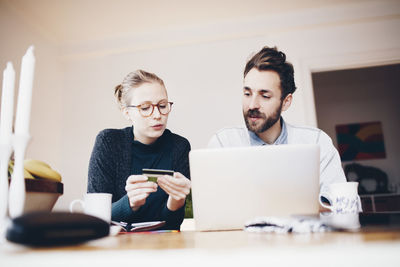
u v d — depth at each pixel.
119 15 2.92
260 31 3.02
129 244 0.51
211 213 0.84
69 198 3.05
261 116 2.19
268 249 0.34
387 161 5.25
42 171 0.80
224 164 0.82
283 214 0.81
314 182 0.81
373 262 0.29
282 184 0.81
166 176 1.16
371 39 2.92
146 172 1.16
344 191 0.85
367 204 4.76
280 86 2.25
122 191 1.62
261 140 2.18
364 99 5.49
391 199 4.68
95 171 1.62
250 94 2.26
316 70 2.99
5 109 0.64
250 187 0.81
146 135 1.80
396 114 5.36
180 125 3.01
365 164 5.29
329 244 0.37
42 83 2.98
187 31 3.14
